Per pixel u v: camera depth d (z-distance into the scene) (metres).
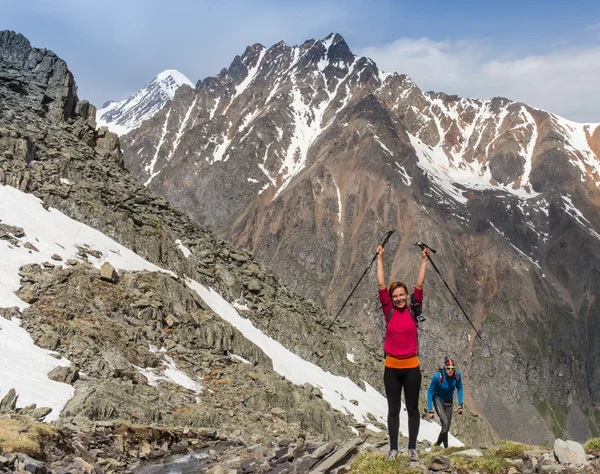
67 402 21.12
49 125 52.34
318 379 49.28
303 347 52.62
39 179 41.16
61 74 59.59
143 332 32.47
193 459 17.81
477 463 12.42
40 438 15.59
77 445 16.56
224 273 51.59
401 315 12.06
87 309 30.77
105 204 44.66
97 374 25.19
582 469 12.16
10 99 52.59
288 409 32.72
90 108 62.00
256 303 53.09
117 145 60.69
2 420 15.96
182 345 34.44
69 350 25.88
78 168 46.91
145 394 25.30
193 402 27.23
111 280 35.06
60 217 38.88
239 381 32.97
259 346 45.78
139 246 43.16
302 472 13.99
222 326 39.44
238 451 18.30
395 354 12.08
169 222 53.50
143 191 54.94
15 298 28.38
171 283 39.09
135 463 17.16
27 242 33.34
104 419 20.69
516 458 13.55
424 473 12.02
